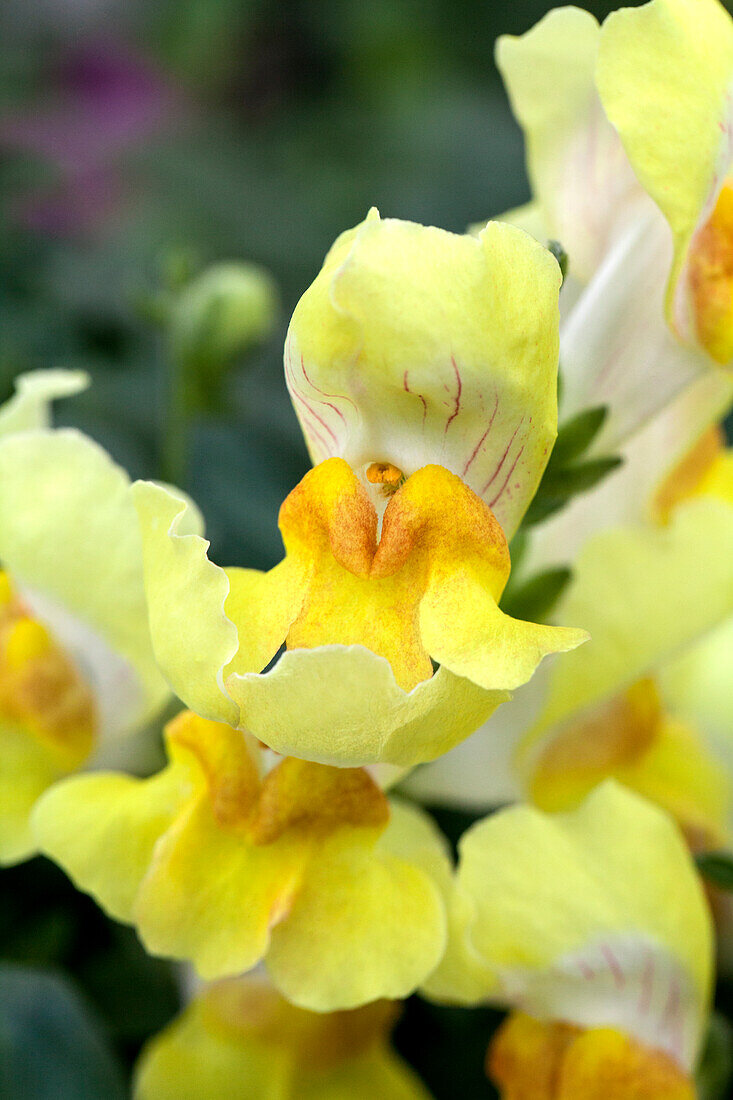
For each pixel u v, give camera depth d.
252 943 0.20
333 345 0.19
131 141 0.40
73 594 0.22
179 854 0.21
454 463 0.20
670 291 0.21
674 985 0.22
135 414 0.29
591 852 0.22
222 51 0.57
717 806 0.24
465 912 0.21
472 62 0.54
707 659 0.24
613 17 0.20
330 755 0.19
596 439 0.22
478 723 0.19
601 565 0.23
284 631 0.19
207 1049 0.24
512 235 0.19
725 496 0.24
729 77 0.20
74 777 0.22
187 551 0.19
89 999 0.25
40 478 0.22
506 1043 0.23
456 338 0.19
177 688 0.19
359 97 0.50
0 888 0.26
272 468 0.28
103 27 0.54
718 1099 0.24
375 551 0.19
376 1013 0.24
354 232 0.19
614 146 0.22
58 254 0.32
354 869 0.21
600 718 0.23
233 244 0.36
